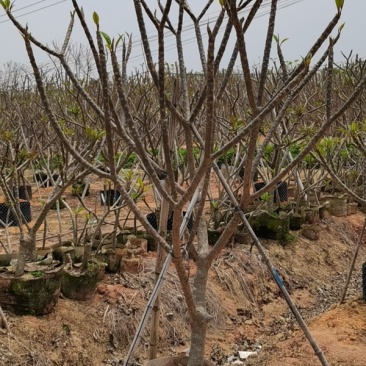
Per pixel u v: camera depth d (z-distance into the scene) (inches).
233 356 166.7
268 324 195.8
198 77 338.0
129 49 120.3
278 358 154.4
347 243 287.4
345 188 142.6
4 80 552.4
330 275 249.3
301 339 163.2
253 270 219.8
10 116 298.0
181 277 94.0
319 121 299.4
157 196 216.2
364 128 167.9
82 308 161.8
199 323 105.0
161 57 77.4
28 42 78.4
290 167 96.0
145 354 159.5
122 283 179.5
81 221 286.7
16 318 146.2
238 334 183.9
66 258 171.8
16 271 149.2
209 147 76.2
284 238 251.4
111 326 159.9
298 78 80.8
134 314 166.6
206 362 107.1
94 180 432.5
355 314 179.6
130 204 87.2
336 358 146.2
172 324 172.9
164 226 127.2
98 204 332.5
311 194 309.4
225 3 76.5
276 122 98.1
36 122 312.5
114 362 151.8
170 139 135.4
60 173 162.2
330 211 310.5
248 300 205.8
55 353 141.9
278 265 234.7
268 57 89.9
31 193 332.5
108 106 77.1
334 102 317.7
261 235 251.1
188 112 111.9
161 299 176.7
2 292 147.4
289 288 226.5
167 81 221.1
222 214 231.0
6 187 157.9
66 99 295.9
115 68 78.2
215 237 225.3
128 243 203.8
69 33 98.0
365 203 143.1
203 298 108.4
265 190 99.0
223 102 302.4
